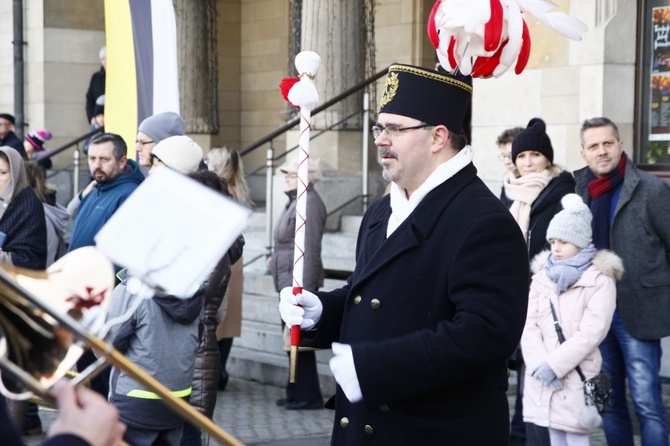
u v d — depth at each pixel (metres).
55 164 14.90
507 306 3.14
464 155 3.40
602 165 6.04
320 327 3.64
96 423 1.91
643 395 5.83
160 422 4.91
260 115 15.68
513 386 7.96
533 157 6.30
